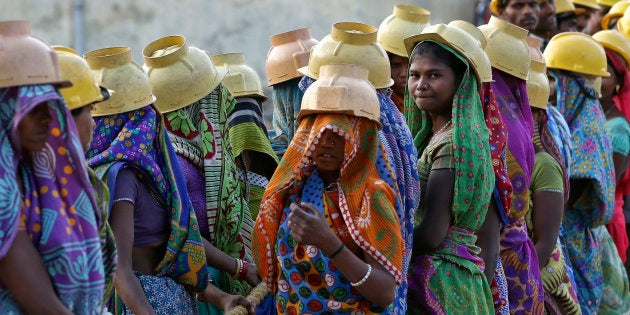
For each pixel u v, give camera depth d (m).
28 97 3.27
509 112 5.64
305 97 4.23
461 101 4.88
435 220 4.83
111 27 13.30
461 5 14.25
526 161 5.57
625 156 7.79
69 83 3.37
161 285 4.48
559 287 6.13
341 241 4.14
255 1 13.30
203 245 4.64
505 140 5.18
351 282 4.07
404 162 4.68
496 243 5.21
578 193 6.98
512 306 5.60
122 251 4.22
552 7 8.73
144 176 4.38
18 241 3.26
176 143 4.84
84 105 3.77
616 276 7.36
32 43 3.35
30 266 3.27
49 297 3.30
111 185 4.23
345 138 4.11
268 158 5.72
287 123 5.86
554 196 5.89
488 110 5.16
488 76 5.10
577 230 6.98
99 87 3.96
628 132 7.85
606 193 6.98
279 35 5.87
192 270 4.53
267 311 5.16
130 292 4.20
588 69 7.01
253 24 13.35
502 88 5.68
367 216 4.14
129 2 13.26
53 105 3.37
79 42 13.23
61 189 3.39
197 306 4.92
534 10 7.97
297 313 4.32
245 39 13.38
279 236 4.32
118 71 4.38
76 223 3.40
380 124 4.22
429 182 4.88
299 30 5.87
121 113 4.36
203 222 4.91
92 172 3.72
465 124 4.84
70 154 3.41
